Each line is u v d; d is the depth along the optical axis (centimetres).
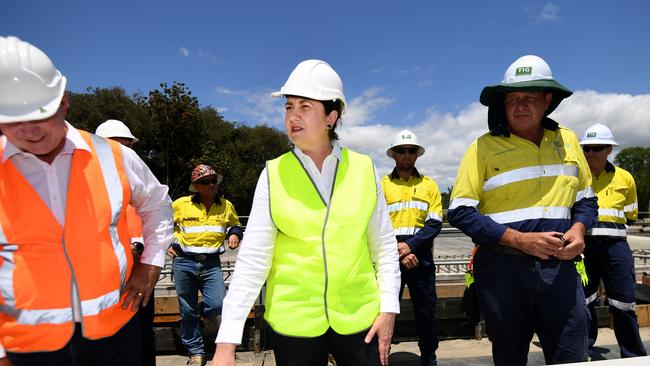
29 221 150
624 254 371
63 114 155
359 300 175
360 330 173
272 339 177
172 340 432
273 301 174
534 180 220
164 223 197
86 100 2573
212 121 3231
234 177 2992
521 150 224
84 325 157
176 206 429
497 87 220
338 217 171
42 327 153
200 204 425
